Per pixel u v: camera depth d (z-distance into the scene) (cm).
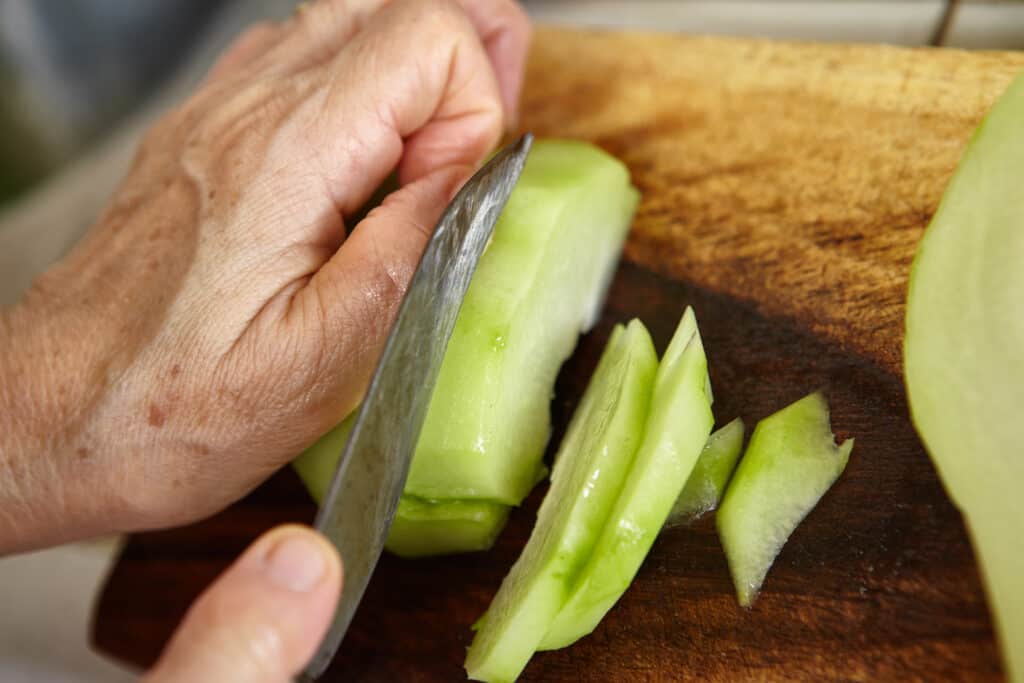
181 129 42
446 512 38
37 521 40
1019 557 32
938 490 34
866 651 34
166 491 39
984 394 34
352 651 40
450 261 35
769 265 40
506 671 35
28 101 58
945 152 38
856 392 37
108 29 58
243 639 30
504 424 38
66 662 48
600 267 42
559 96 46
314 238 39
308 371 37
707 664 36
